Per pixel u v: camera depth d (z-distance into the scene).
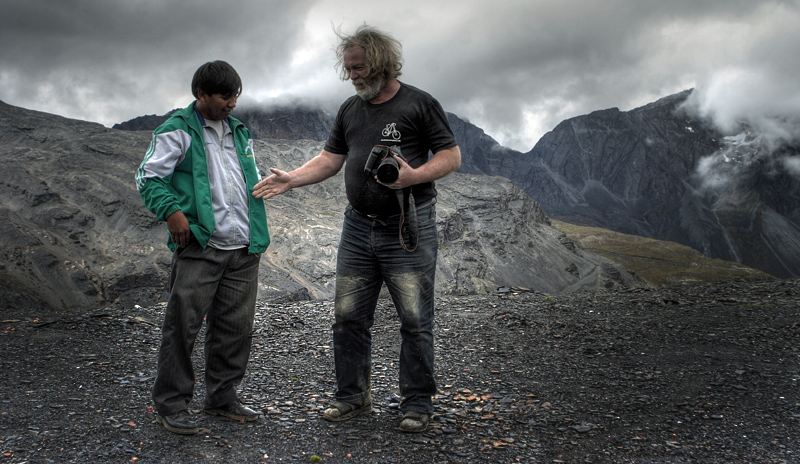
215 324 3.07
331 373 4.37
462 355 5.05
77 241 140.75
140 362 4.39
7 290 108.75
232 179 2.98
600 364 4.69
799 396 3.70
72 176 166.25
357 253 3.22
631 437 3.07
